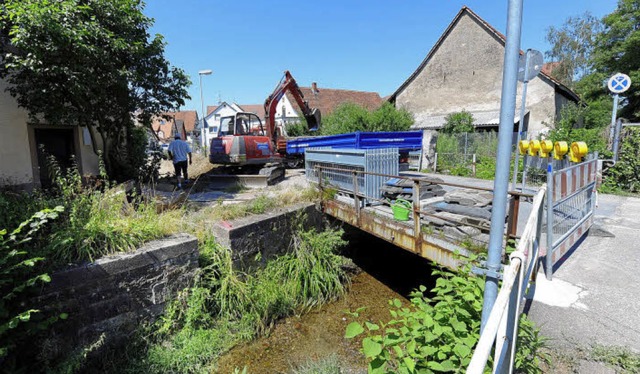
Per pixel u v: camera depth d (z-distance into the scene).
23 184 6.71
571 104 12.21
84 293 3.31
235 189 9.09
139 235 3.96
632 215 5.40
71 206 3.95
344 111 19.00
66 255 3.37
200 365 3.71
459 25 19.55
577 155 5.11
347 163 6.35
